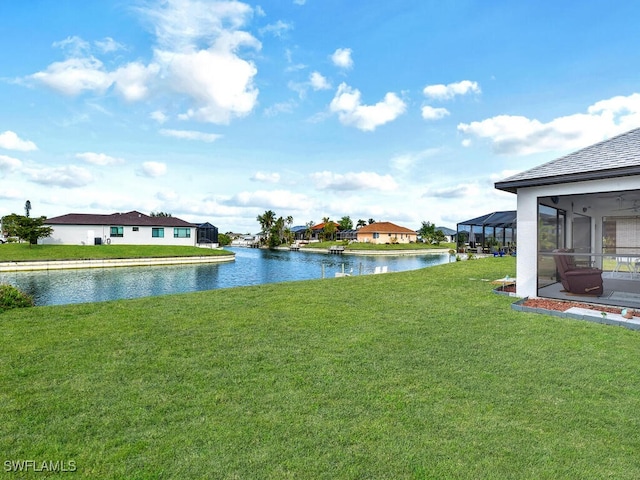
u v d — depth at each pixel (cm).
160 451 257
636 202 1020
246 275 2673
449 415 306
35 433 279
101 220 4122
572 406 321
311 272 2888
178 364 420
